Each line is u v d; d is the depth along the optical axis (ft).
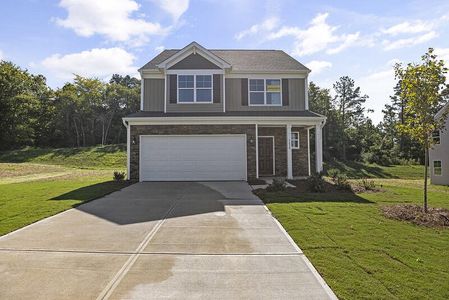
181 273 14.15
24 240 18.75
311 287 12.78
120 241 18.66
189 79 52.26
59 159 101.86
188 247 17.65
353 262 15.24
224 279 13.57
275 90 55.16
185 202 30.81
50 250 17.03
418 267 14.64
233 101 54.39
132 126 47.67
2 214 25.32
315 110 140.67
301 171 57.11
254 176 47.96
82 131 139.33
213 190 38.40
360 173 101.60
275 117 48.52
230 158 48.03
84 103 136.87
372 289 12.46
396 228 21.47
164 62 51.44
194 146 47.88
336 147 135.64
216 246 17.84
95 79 142.41
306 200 31.81
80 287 12.71
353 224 22.31
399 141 138.41
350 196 34.47
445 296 11.90
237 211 26.96
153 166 47.57
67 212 26.35
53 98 145.69
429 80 25.58
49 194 35.27
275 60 59.67
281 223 22.85
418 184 54.75
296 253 16.67
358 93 157.28
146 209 27.63
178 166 47.70
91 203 30.25
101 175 64.64
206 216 25.14
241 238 19.35
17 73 127.44
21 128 121.60
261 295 12.17
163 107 53.42
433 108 26.18
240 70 54.34
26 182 51.37
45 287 12.68
